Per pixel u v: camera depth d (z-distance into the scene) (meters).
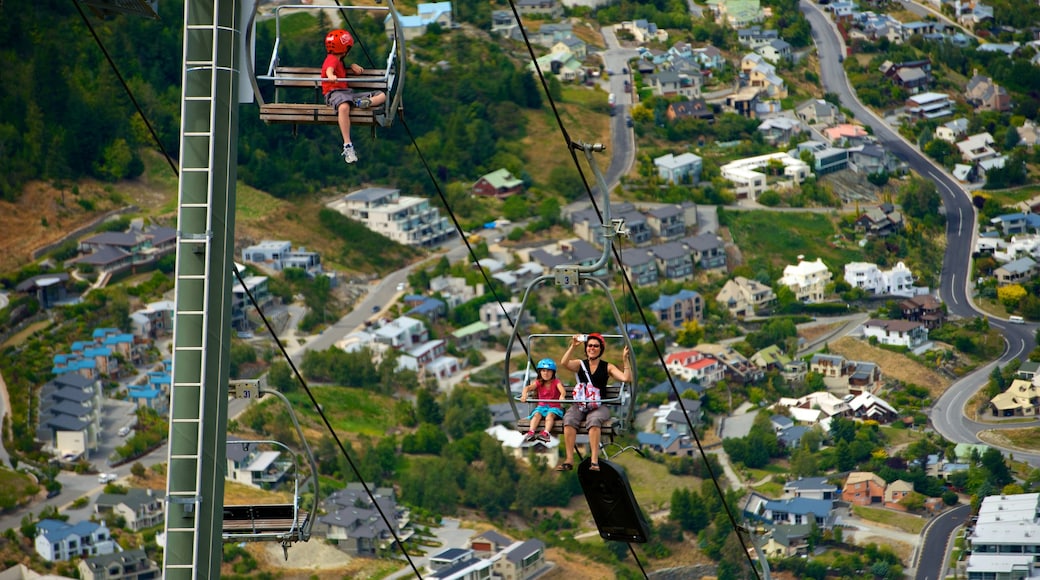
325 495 73.25
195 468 10.99
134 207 111.06
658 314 102.81
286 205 113.06
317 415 83.00
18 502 72.06
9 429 78.50
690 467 79.44
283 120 12.30
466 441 79.81
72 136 112.06
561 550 69.88
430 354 93.94
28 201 106.56
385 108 12.40
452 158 125.62
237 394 12.56
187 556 10.98
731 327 103.25
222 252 11.08
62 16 119.75
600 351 13.76
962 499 78.25
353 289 104.94
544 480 74.50
